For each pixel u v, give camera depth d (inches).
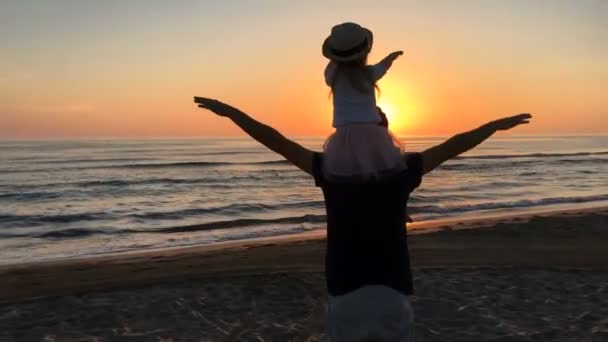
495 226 503.5
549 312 250.7
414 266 345.4
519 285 296.8
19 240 623.2
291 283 305.0
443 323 235.8
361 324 71.3
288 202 974.4
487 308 256.5
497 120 75.2
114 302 270.8
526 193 1086.4
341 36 72.3
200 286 300.2
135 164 2070.6
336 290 73.3
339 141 73.5
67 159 2522.1
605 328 229.3
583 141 6929.1
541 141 6929.1
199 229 675.4
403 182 73.1
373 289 71.8
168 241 601.3
